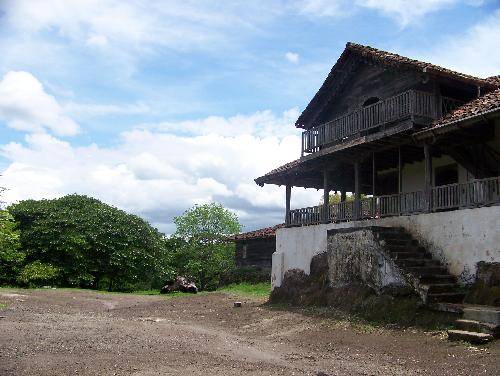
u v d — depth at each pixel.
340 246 17.98
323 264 19.81
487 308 12.21
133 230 38.44
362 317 15.17
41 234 34.56
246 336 14.27
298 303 19.61
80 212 37.84
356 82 20.69
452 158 18.50
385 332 13.22
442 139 16.44
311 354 11.12
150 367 9.15
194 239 43.69
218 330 15.50
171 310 21.25
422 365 9.54
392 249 15.67
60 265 34.66
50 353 10.26
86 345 11.41
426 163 16.33
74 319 16.72
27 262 34.00
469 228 14.57
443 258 15.39
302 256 21.61
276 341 13.15
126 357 10.11
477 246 14.26
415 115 16.03
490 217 13.93
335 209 20.55
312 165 21.55
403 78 18.39
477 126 16.19
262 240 36.50
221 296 26.59
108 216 38.34
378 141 17.52
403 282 14.77
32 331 13.24
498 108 13.02
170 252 44.00
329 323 15.05
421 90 17.55
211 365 9.51
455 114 15.29
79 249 35.25
